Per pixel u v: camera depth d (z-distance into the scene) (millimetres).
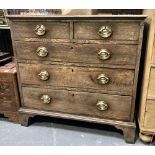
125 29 1057
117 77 1172
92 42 1130
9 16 1184
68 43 1171
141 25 1030
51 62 1249
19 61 1310
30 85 1361
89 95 1268
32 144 1294
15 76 1381
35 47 1239
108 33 1077
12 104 1457
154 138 1304
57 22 1136
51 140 1330
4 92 1432
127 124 1245
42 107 1402
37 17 1140
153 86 1133
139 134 1306
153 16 1008
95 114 1305
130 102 1208
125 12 1366
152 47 1055
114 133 1396
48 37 1188
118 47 1104
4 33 1679
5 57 1557
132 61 1112
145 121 1218
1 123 1522
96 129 1441
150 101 1165
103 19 1059
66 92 1306
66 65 1230
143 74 1202
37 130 1435
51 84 1312
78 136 1367
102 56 1130
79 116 1333
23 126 1480
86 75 1221
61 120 1555
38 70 1300
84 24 1101
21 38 1240
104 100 1251
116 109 1250
